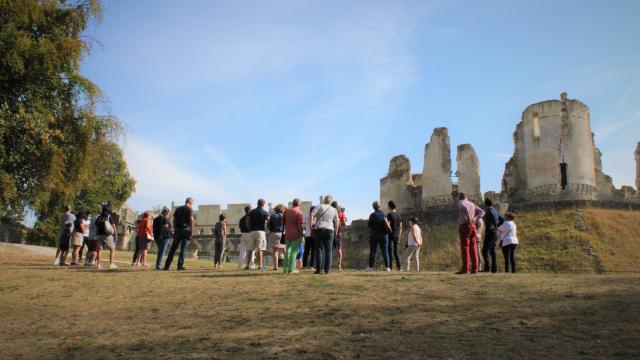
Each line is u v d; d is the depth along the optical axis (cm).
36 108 1786
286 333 826
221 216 2097
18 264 1916
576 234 3962
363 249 5138
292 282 1317
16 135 1722
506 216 1756
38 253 2628
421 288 1162
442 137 5397
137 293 1227
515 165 5241
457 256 4047
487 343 732
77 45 1856
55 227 4519
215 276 1510
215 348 762
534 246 3938
